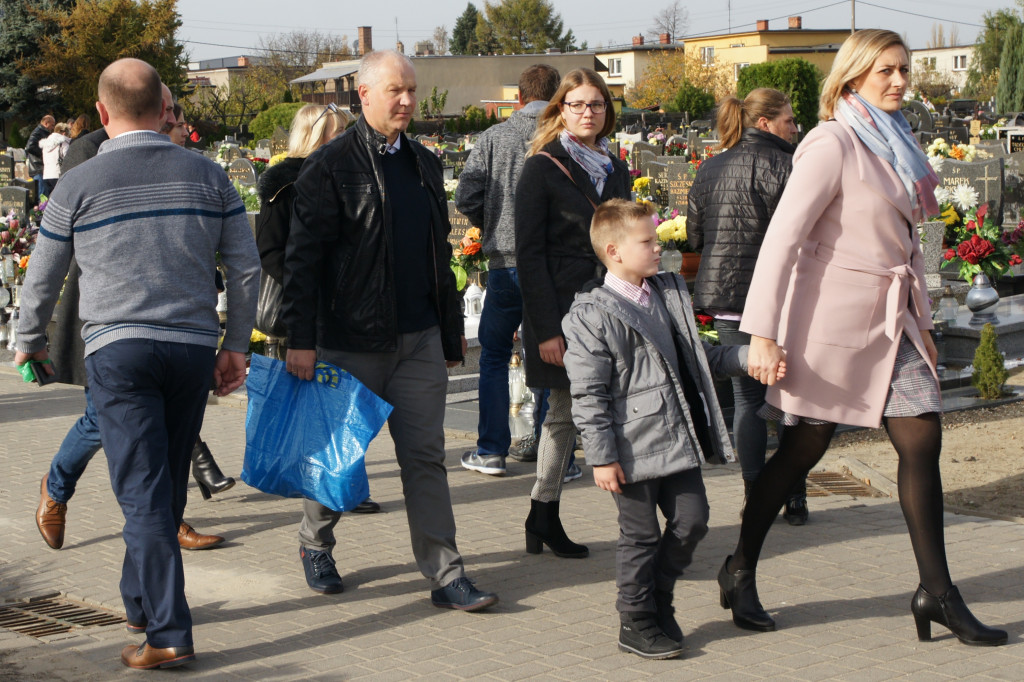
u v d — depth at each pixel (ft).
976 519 17.71
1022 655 12.37
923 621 12.76
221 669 12.32
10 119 154.92
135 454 12.17
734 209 17.02
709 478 20.47
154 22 155.53
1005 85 199.82
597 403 12.33
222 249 13.02
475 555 16.43
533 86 20.29
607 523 17.90
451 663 12.39
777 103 17.34
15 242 38.17
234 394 28.07
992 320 32.24
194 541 16.79
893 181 12.60
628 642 12.59
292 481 14.02
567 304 15.78
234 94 199.21
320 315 14.34
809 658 12.39
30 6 150.71
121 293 12.24
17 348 12.99
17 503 19.38
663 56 247.09
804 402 12.76
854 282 12.55
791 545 16.52
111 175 12.34
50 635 13.55
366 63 14.07
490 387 20.85
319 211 13.87
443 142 136.67
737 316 17.19
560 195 15.69
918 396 12.64
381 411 13.78
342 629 13.56
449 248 14.96
